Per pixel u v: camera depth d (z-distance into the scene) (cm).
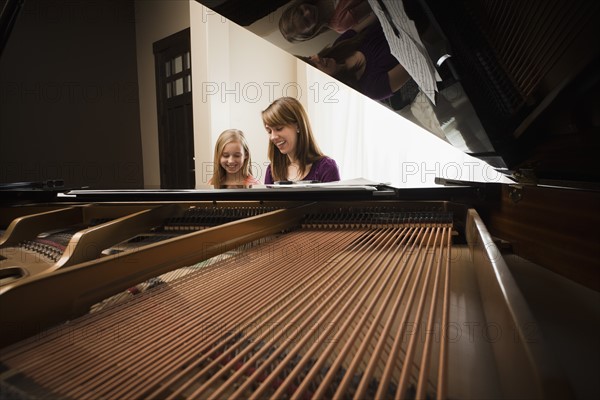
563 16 56
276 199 126
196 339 51
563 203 73
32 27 403
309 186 138
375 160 360
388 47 92
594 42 53
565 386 26
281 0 86
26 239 119
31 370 43
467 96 83
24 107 404
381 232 112
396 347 41
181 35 400
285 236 113
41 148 416
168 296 68
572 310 61
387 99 115
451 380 43
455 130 105
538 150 88
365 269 78
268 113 262
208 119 360
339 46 100
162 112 444
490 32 73
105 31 449
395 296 67
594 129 68
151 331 54
